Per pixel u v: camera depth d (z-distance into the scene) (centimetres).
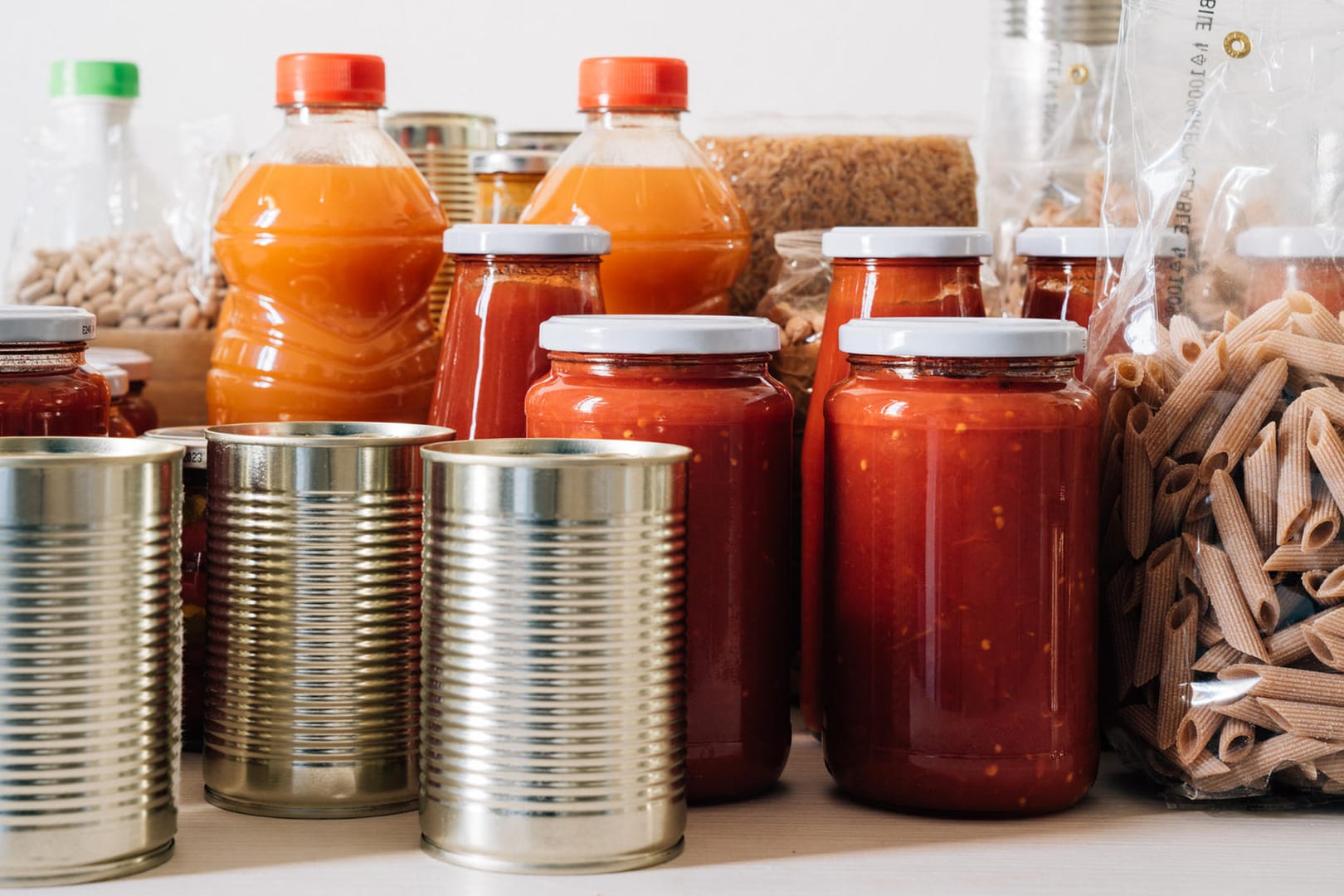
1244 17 92
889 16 172
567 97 175
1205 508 84
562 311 94
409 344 113
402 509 81
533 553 70
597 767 71
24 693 69
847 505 83
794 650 109
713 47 173
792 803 85
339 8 175
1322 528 82
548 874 72
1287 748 81
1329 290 88
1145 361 89
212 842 77
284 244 109
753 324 82
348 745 81
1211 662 83
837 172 122
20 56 175
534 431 83
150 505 72
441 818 74
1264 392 84
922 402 80
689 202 107
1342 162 91
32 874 70
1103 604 90
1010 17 138
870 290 94
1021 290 130
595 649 71
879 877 73
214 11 175
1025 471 79
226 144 151
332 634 80
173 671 75
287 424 84
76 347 90
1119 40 98
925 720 80
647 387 81
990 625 80
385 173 112
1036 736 80
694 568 82
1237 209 91
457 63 175
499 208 124
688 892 71
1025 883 73
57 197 145
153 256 142
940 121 128
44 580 68
